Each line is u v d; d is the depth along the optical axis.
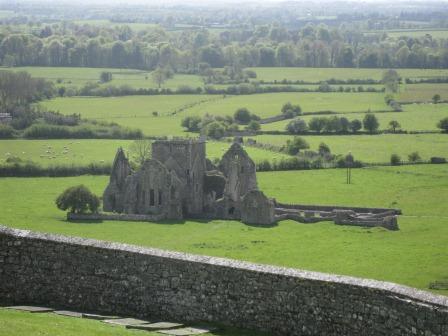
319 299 61.91
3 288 71.69
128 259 68.56
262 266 64.62
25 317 63.78
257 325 64.19
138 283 68.19
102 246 69.38
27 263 71.25
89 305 69.62
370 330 59.75
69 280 70.19
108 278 69.06
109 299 69.00
